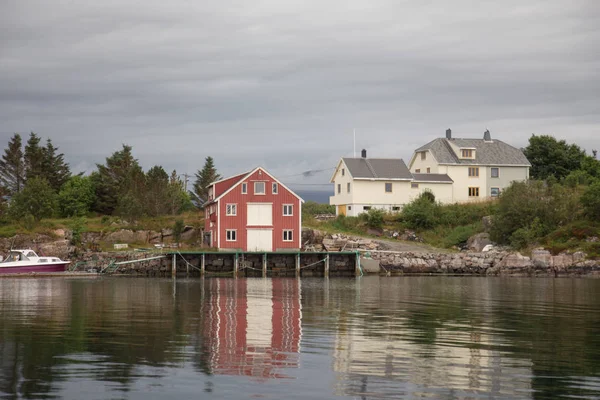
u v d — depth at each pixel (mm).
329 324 30875
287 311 35875
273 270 72688
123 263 70625
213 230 76062
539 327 30469
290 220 74625
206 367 21625
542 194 76750
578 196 78312
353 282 60000
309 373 20984
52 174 104250
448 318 33375
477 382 20234
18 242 75188
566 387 19812
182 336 27125
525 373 21359
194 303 39812
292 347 24938
